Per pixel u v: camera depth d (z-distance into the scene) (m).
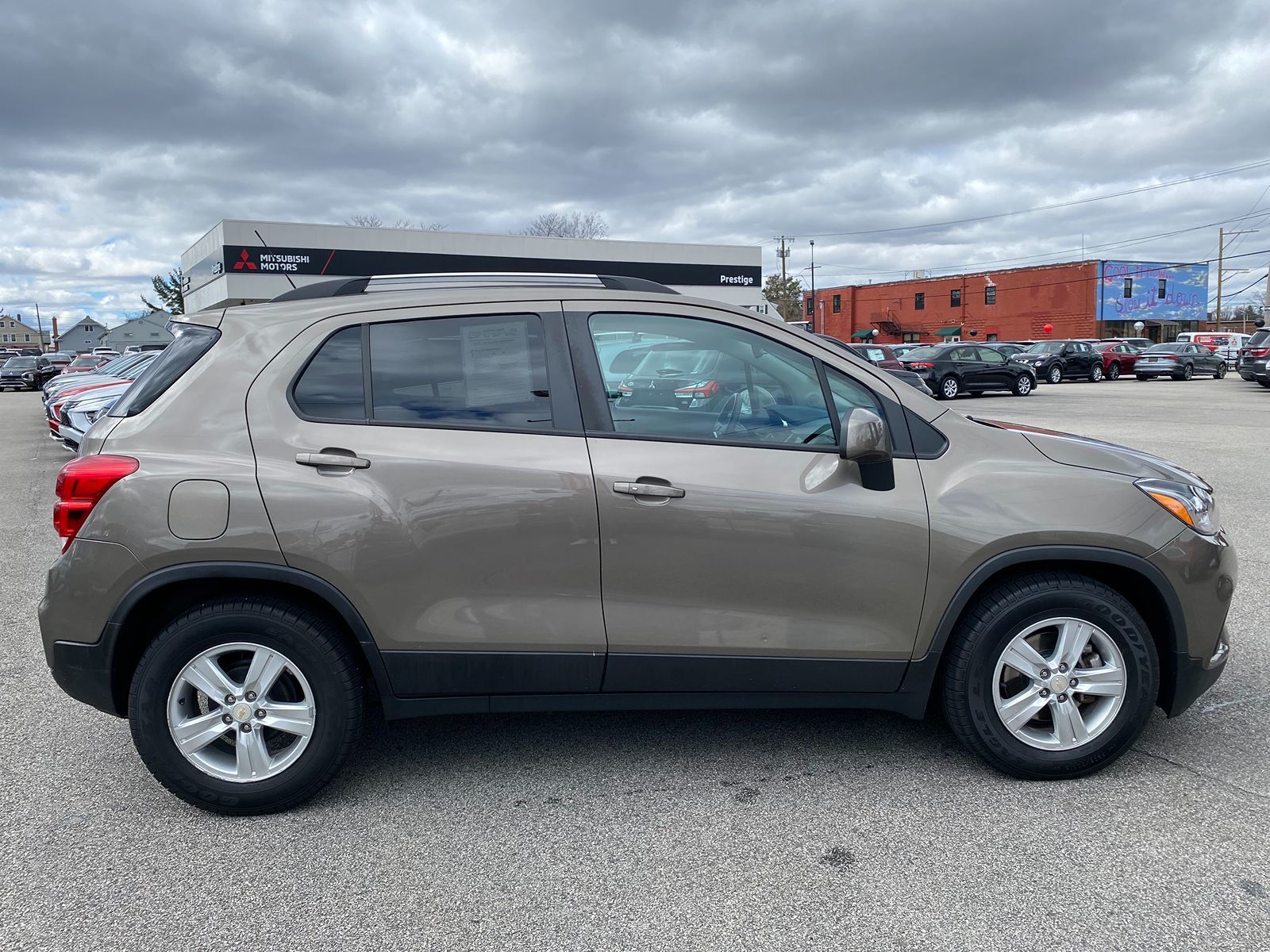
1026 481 3.12
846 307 70.69
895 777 3.26
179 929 2.43
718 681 3.10
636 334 3.15
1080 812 2.99
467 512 2.94
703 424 3.11
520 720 3.82
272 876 2.68
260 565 2.88
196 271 34.59
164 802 3.15
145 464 2.90
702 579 3.01
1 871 2.72
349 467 2.92
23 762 3.46
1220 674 3.30
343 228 30.36
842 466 3.06
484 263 33.00
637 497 2.97
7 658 4.70
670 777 3.29
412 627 2.96
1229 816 2.96
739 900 2.54
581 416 3.05
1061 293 57.59
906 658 3.12
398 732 3.72
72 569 2.90
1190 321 62.22
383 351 3.06
